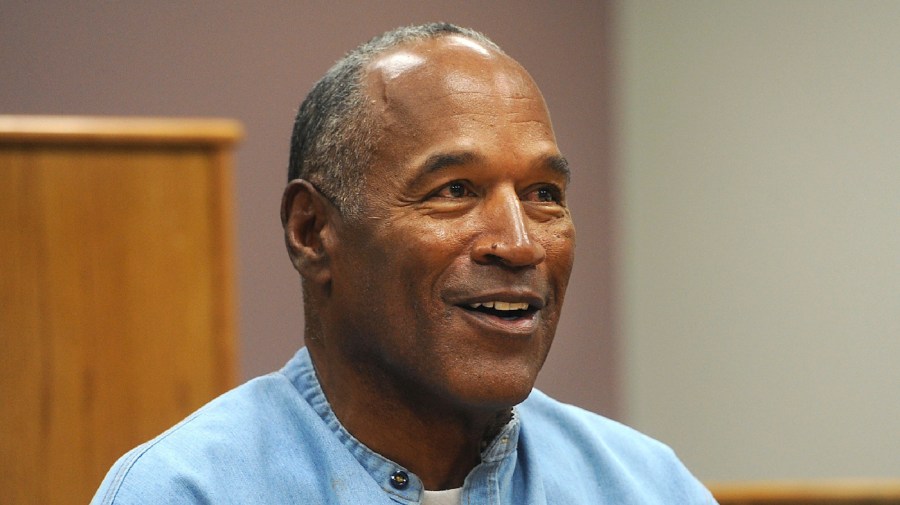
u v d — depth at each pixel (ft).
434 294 13.98
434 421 14.82
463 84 14.28
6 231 22.74
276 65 34.86
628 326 39.27
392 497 14.74
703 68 38.60
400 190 14.12
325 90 15.15
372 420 14.94
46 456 22.84
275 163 34.91
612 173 39.01
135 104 33.71
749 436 38.70
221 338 23.56
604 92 38.70
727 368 38.81
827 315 38.06
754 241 38.50
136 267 23.26
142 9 33.78
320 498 14.65
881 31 37.29
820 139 37.88
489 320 13.99
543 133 14.53
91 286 23.08
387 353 14.30
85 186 23.06
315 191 14.99
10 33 32.78
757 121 38.37
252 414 15.10
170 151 23.43
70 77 33.22
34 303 22.84
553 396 38.60
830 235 37.93
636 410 39.27
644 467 17.02
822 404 38.19
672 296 39.01
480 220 14.05
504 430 15.38
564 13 38.06
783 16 38.06
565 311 38.70
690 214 38.86
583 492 16.17
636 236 39.06
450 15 36.58
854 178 37.68
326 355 15.29
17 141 22.71
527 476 15.75
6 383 22.71
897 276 37.45
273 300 35.04
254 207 34.81
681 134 38.75
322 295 15.19
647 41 38.78
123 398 23.15
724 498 26.07
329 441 14.99
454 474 15.30
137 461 14.25
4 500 22.65
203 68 34.24
